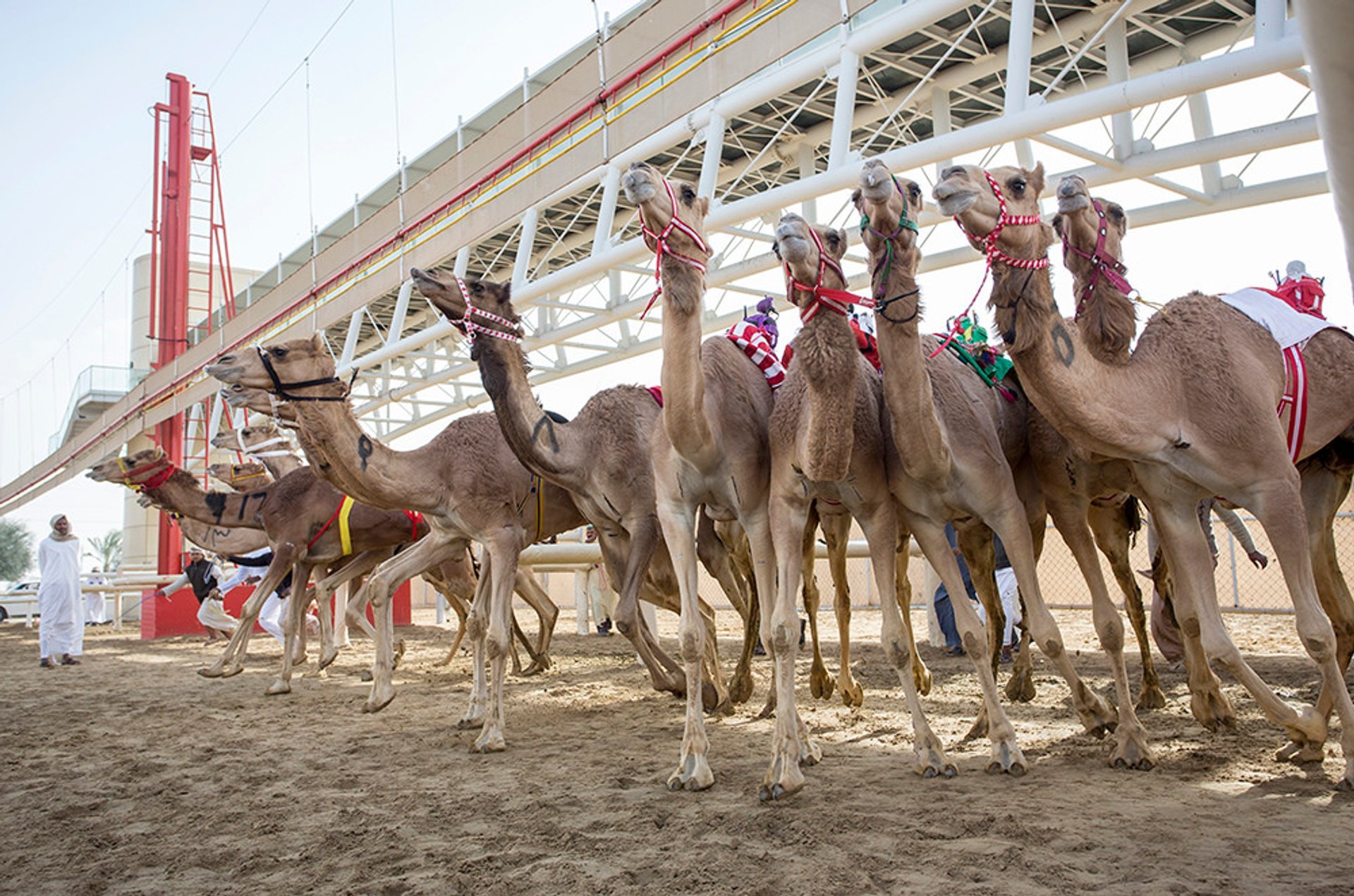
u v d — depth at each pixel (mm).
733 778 5637
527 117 14516
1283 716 5156
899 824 4520
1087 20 11688
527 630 18328
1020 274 4973
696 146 11922
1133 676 8891
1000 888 3676
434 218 16547
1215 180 11320
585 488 7633
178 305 32031
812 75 10211
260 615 16797
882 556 5648
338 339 24578
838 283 4988
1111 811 4574
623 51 12641
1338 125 1581
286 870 4422
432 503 7926
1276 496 5027
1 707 10305
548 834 4715
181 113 33219
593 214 17172
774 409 5652
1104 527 7066
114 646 18875
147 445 33188
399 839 4773
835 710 7867
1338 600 6074
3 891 4277
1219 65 7191
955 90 13453
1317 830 4191
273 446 14562
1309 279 6117
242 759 6980
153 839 5012
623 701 9039
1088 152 9758
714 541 8523
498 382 7148
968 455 5434
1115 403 5051
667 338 5379
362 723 8367
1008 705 7734
